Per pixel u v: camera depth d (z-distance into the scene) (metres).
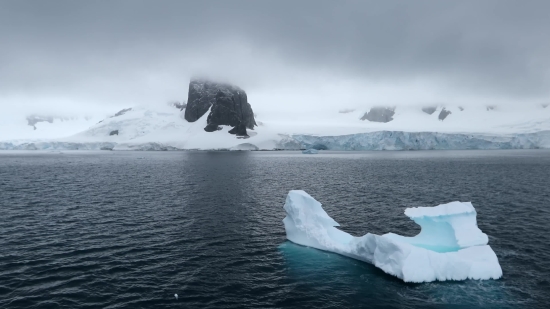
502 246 25.00
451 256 20.11
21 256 22.98
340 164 102.12
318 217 26.28
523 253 23.59
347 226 31.34
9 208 37.94
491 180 62.09
